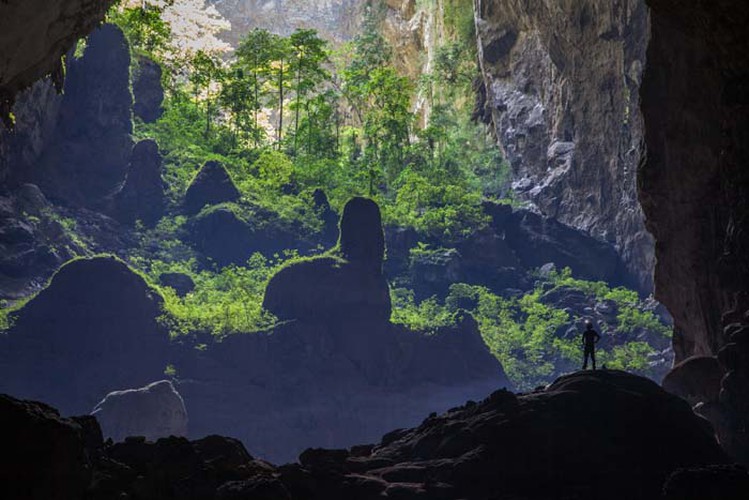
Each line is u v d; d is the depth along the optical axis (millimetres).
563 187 88688
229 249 73062
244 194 78062
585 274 84375
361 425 57781
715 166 32844
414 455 21578
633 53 81125
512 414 21172
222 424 55656
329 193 83250
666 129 34031
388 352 60406
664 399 22281
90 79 78000
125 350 56500
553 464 20250
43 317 56688
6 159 70875
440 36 105938
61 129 77125
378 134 93188
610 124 84625
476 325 65375
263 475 18484
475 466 19953
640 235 83500
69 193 74375
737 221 30250
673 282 34938
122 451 19047
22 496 15273
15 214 68188
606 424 21125
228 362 57750
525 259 85500
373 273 62094
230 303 62531
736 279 30656
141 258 70000
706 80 32562
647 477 20141
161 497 17672
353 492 19250
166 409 49688
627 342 75625
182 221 74688
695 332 34438
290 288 61094
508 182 94312
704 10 28062
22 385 54406
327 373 58812
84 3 34031
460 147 98438
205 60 89500
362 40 101062
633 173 83500
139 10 91750
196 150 83812
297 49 91438
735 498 18469
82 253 69000
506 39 93875
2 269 64875
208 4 138375
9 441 15391
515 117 93438
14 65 33094
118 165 77688
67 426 15930
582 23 82938
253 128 91062
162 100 87250
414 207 85000
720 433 27203
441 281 78438
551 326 75250
